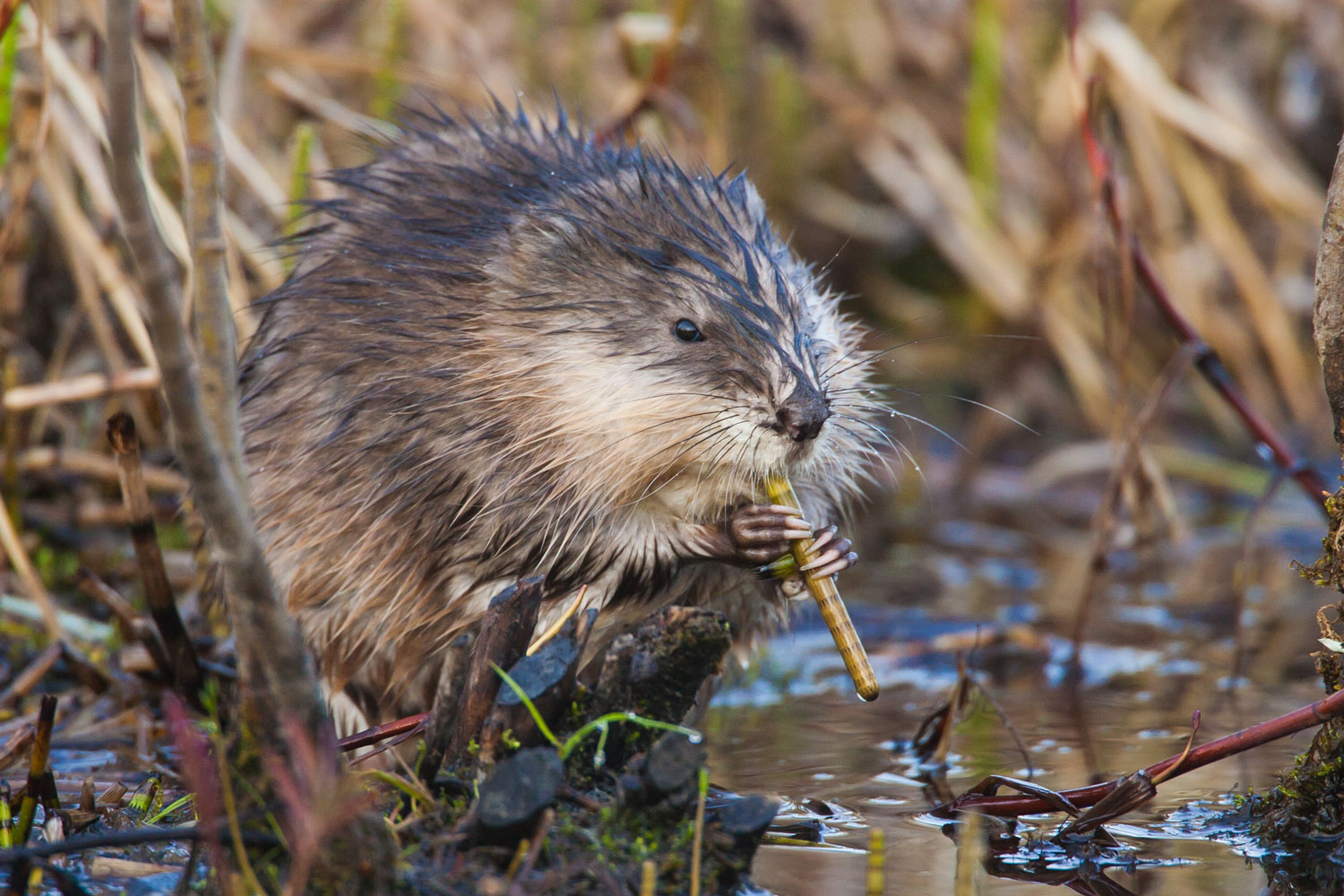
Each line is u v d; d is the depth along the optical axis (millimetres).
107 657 7195
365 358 5984
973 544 10648
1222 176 13109
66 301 9539
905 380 12867
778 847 4898
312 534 5984
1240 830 5094
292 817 3734
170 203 8367
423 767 4590
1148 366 12578
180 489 8680
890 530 11078
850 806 5383
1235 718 6547
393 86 10312
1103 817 5000
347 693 6238
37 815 5141
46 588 8250
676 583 6094
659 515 5938
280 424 6168
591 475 5789
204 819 3781
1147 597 9102
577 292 6023
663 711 4605
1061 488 12031
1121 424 7938
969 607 8898
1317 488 7719
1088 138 8141
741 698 7125
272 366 6312
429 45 12188
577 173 6547
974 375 12867
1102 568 7648
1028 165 13102
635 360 5859
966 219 12328
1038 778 5684
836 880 4570
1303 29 13664
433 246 6152
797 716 6762
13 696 6758
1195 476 11578
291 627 3783
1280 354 12141
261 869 3938
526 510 5797
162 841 4352
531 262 6039
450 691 4562
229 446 3666
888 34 13570
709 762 5961
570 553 5840
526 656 4539
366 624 6043
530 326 5934
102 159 8742
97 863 4469
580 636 4602
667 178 6453
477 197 6438
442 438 5836
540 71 12523
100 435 9203
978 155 12305
